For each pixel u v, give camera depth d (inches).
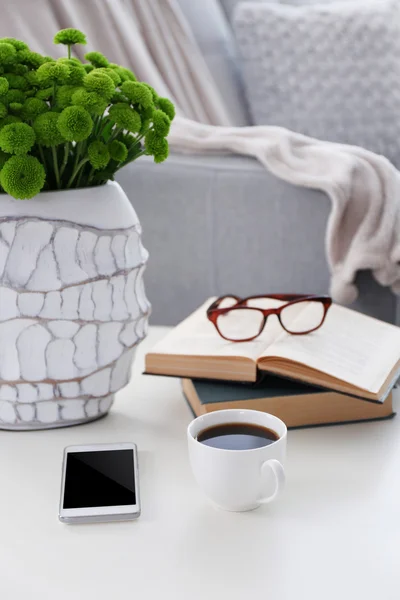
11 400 28.5
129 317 28.7
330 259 49.9
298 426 30.1
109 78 25.6
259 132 54.2
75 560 21.8
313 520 23.7
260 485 23.5
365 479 26.3
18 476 26.6
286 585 20.6
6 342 27.4
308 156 51.9
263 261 52.9
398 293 50.3
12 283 26.5
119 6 62.3
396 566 21.4
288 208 51.2
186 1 69.5
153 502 24.9
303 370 29.3
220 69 69.5
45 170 27.6
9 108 26.1
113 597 20.1
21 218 26.3
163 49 65.7
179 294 55.0
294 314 35.4
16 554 22.1
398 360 31.5
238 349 30.9
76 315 27.4
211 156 53.9
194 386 30.7
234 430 25.6
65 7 57.7
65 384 28.5
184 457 28.0
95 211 27.5
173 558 21.8
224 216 52.4
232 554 22.0
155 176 52.6
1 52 26.1
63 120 24.6
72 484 25.0
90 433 29.7
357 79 65.9
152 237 54.0
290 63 67.2
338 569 21.3
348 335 33.1
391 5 67.0
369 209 49.0
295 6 75.4
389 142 65.7
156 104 29.2
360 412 30.8
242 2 72.2
